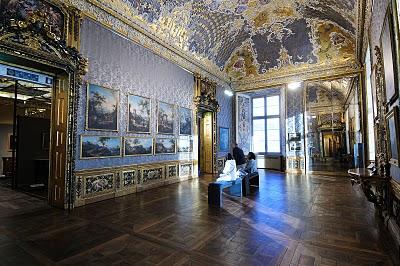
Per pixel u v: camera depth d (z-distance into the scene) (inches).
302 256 135.6
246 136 650.2
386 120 199.8
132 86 326.0
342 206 247.1
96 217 210.4
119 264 127.0
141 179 333.4
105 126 285.7
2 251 143.0
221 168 554.6
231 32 506.9
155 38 366.6
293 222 196.1
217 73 563.2
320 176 485.4
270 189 343.6
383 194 202.1
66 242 156.0
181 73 432.1
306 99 543.2
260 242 155.6
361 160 444.8
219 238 162.4
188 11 397.1
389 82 173.2
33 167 386.6
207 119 535.2
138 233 171.8
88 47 270.1
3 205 254.2
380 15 201.9
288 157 557.0
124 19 313.1
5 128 564.1
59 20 244.7
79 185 252.8
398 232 154.1
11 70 240.2
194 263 127.9
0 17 196.5
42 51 220.4
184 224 191.3
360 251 141.6
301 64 545.6
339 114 512.1
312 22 467.8
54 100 259.0
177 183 394.3
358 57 460.8
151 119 356.5
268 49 559.2
